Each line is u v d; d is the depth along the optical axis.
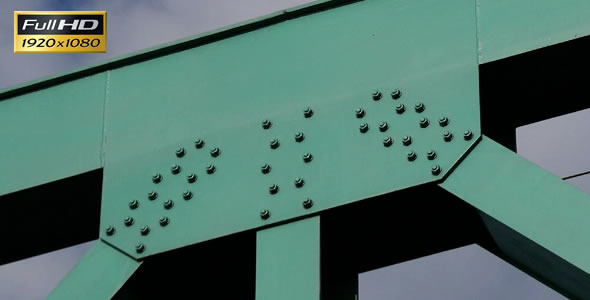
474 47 5.28
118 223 5.44
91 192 5.75
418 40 5.39
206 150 5.46
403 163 5.12
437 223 5.39
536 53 5.20
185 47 5.81
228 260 5.45
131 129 5.68
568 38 5.13
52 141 5.80
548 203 4.84
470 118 5.13
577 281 4.84
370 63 5.41
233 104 5.54
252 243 5.30
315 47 5.55
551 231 4.78
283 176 5.27
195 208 5.36
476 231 5.45
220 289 5.71
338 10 5.62
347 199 5.13
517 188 4.92
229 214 5.28
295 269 5.05
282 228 5.18
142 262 5.36
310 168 5.25
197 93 5.65
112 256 5.39
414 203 5.21
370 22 5.52
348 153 5.22
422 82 5.27
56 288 5.35
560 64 5.27
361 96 5.34
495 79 5.38
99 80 5.90
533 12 5.25
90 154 5.68
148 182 5.48
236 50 5.70
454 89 5.21
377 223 5.34
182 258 5.41
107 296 5.30
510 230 4.87
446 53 5.31
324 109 5.36
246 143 5.41
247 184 5.31
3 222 5.94
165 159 5.52
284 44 5.62
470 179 5.00
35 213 5.88
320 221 5.18
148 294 5.56
